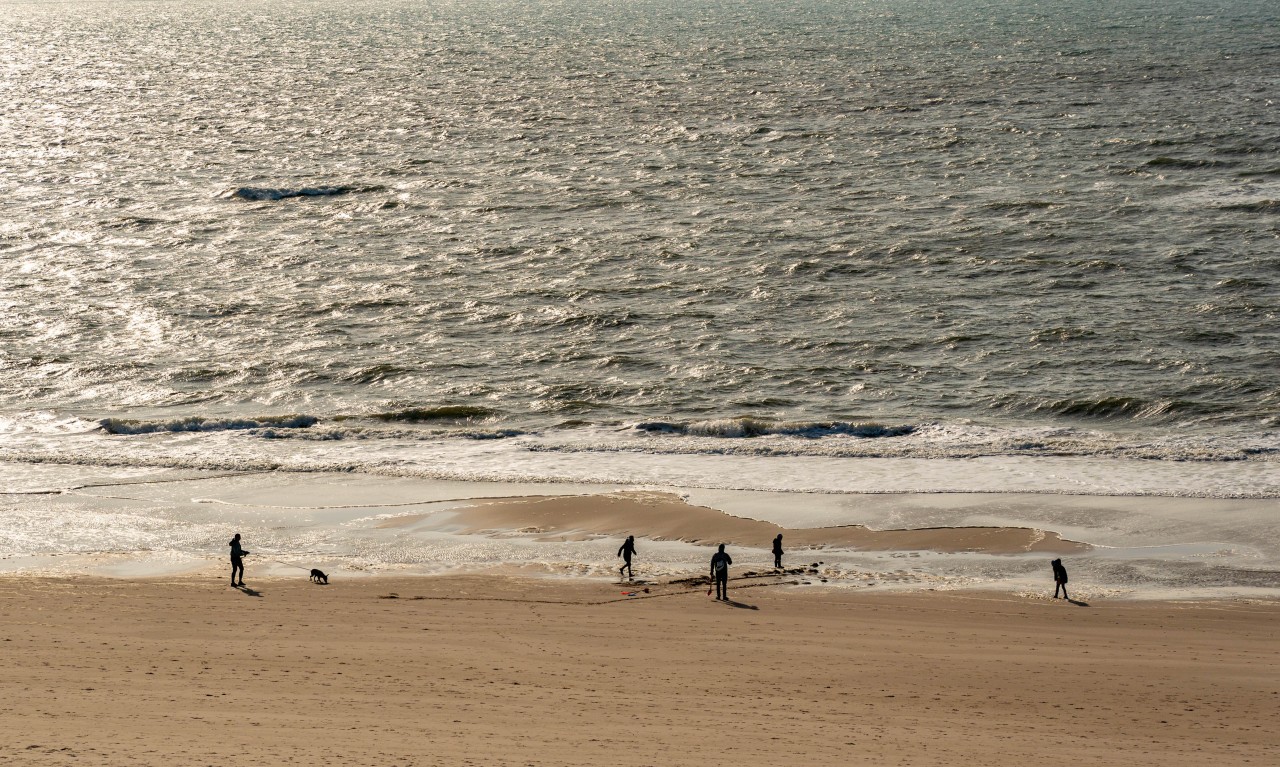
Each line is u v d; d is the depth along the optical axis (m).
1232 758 37.97
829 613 59.53
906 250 150.25
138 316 131.50
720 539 74.19
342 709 40.50
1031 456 89.56
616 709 42.00
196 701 40.94
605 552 71.94
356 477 87.25
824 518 77.44
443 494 83.19
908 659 51.00
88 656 48.09
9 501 81.44
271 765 31.94
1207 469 85.00
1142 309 125.56
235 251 160.25
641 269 147.00
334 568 68.88
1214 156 198.50
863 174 199.25
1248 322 120.31
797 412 101.81
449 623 56.56
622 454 92.06
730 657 50.94
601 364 115.50
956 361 113.44
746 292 137.00
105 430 98.38
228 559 70.62
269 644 51.44
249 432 97.94
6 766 30.80
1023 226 159.12
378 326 128.25
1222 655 52.41
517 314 131.12
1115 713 43.59
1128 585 64.88
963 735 39.94
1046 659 51.31
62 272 149.50
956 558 70.12
